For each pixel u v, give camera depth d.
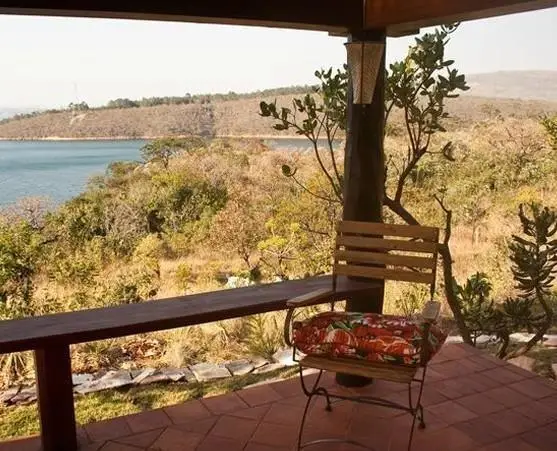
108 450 2.62
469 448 2.60
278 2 2.85
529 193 9.00
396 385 3.27
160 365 4.53
